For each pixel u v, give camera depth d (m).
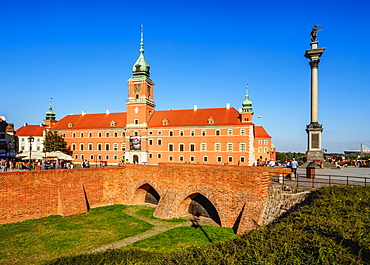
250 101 74.56
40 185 30.59
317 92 47.06
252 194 24.52
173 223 29.08
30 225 27.86
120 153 85.50
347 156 91.19
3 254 20.94
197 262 9.36
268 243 10.42
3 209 27.70
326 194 18.28
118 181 38.59
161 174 33.59
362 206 15.29
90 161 89.19
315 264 8.58
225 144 74.44
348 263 8.57
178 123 80.44
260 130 108.38
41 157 41.59
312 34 47.88
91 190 35.66
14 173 28.61
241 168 37.56
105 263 14.00
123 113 92.25
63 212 31.44
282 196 22.98
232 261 8.88
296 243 10.19
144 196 39.31
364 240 10.27
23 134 120.94
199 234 24.94
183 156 78.44
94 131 89.31
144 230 26.91
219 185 27.25
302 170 42.78
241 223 24.11
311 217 13.54
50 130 95.50
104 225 28.47
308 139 47.19
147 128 82.75
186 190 30.30
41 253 21.22
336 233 11.12
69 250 21.88
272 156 119.69
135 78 83.69
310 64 47.69
